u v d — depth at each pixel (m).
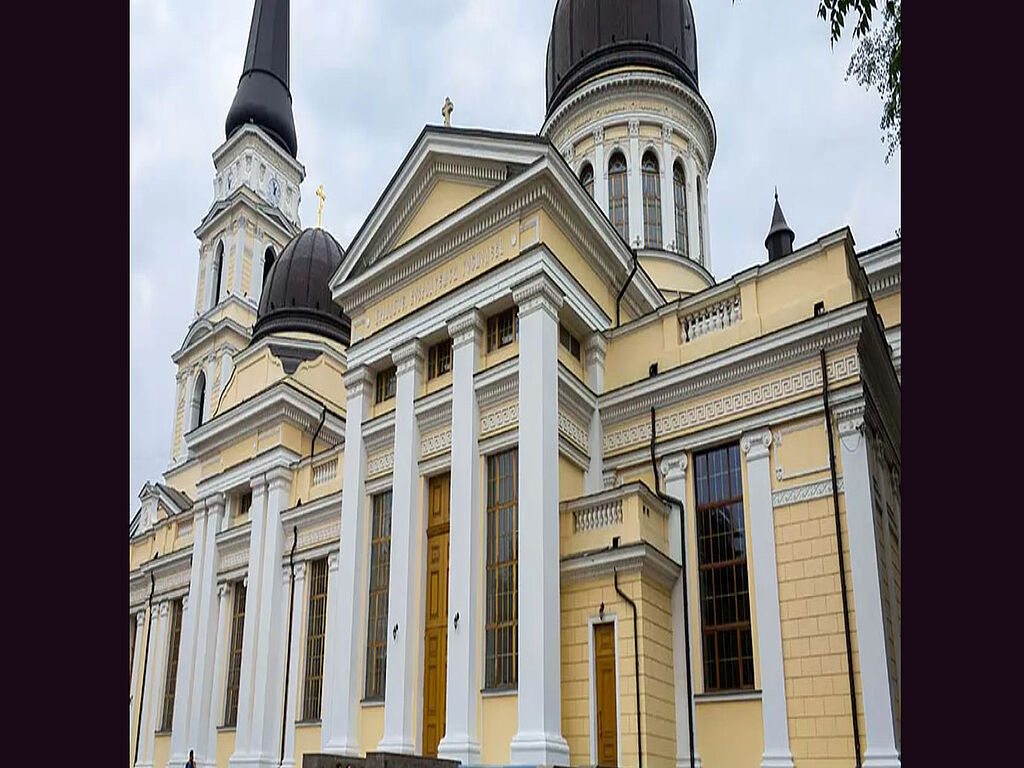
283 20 59.09
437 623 18.80
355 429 22.00
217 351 49.19
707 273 31.95
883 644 14.59
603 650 16.33
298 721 23.77
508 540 17.78
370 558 21.05
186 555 30.59
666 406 18.72
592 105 33.25
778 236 32.81
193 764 25.95
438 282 21.14
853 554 15.31
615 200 32.19
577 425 19.16
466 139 20.97
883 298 20.23
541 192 19.19
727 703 16.06
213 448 29.92
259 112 55.94
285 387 27.39
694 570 17.28
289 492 26.88
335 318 33.53
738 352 17.59
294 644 24.67
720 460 17.81
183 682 27.66
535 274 18.44
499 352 19.30
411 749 18.02
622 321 21.98
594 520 17.34
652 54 33.31
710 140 34.69
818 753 14.81
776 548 16.31
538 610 16.25
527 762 15.34
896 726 14.45
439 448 19.89
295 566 25.62
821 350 16.61
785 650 15.66
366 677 20.02
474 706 16.91
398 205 22.80
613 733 15.73
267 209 52.78
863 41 9.70
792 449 16.66
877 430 17.11
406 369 20.88
